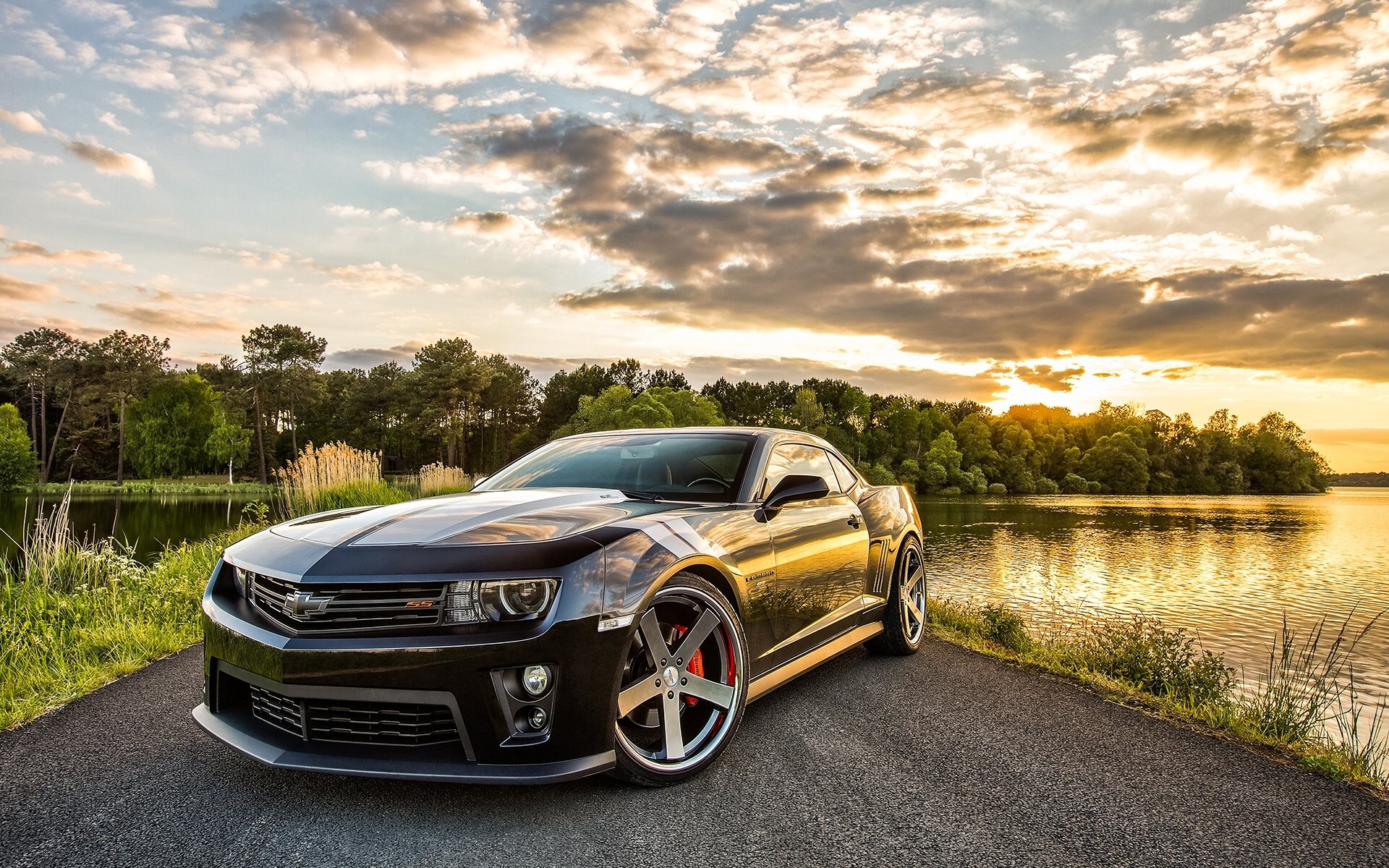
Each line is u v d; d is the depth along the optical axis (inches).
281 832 87.3
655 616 101.9
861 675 168.9
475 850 83.4
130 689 151.6
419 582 88.4
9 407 3233.3
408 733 89.7
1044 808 98.0
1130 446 5310.0
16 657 169.8
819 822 92.3
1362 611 931.3
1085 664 202.1
